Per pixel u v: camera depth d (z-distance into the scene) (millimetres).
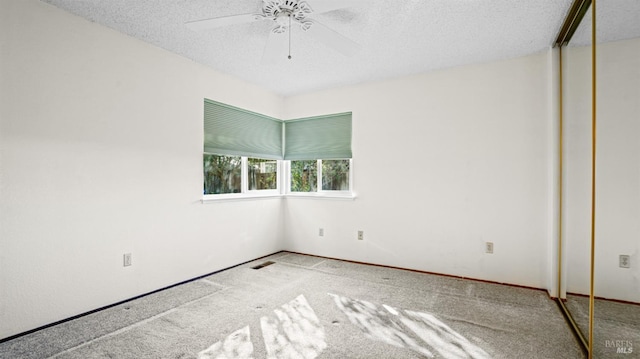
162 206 2973
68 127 2324
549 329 2230
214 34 2686
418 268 3586
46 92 2211
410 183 3629
